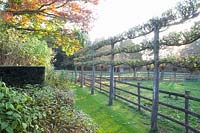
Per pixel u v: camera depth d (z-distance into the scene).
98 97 9.86
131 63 6.82
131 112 6.96
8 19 5.88
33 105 3.37
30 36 7.82
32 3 5.85
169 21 4.71
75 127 3.47
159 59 5.18
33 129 2.73
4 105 2.42
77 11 6.17
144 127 5.51
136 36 6.43
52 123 3.33
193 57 4.20
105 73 19.62
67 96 5.34
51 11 6.16
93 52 12.05
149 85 15.49
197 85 16.78
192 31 4.14
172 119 4.96
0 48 8.23
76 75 15.95
